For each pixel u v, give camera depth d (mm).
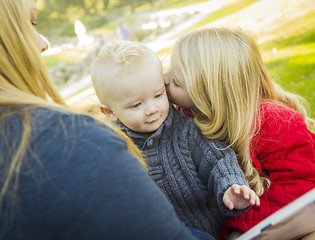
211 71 1218
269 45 6266
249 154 1297
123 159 550
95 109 1382
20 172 476
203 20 14031
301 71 4051
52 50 15367
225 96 1247
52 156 494
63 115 562
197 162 1246
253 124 1299
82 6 27328
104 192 494
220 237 1357
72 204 472
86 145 523
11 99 572
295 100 1617
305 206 769
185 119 1291
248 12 11469
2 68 696
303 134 1289
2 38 690
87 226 475
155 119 1152
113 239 483
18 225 462
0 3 689
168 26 15891
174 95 1298
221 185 1076
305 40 5891
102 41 13430
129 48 1128
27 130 511
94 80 1166
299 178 1288
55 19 26203
